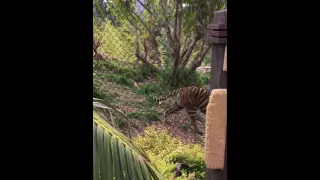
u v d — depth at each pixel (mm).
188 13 6789
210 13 6766
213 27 1348
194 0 6738
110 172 1093
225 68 1314
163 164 3783
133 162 1151
